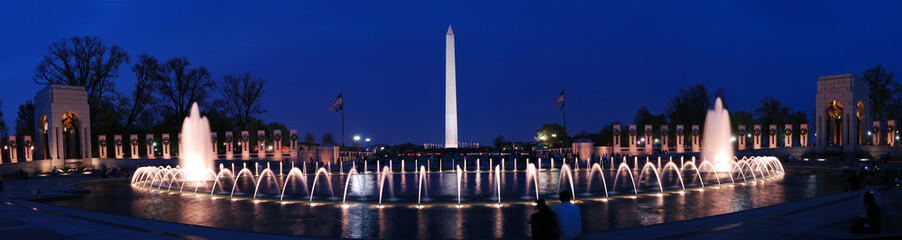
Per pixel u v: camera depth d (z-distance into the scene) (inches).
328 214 677.3
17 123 3107.8
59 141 2030.0
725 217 500.4
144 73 2596.0
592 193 885.2
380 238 510.0
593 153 2460.6
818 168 1549.0
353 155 3006.9
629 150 2448.3
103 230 477.1
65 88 2057.1
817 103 2265.0
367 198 850.8
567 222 320.2
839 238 392.8
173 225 503.5
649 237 414.6
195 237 443.8
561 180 1233.4
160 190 1085.1
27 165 1847.9
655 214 647.1
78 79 2369.6
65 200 917.2
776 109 3427.7
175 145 2709.2
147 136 2269.9
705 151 2324.1
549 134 4589.1
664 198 815.1
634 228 451.8
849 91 2158.0
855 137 2139.5
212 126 2785.4
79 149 2133.4
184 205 806.5
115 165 2118.6
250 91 2859.3
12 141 2012.8
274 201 829.2
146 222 524.7
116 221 531.8
